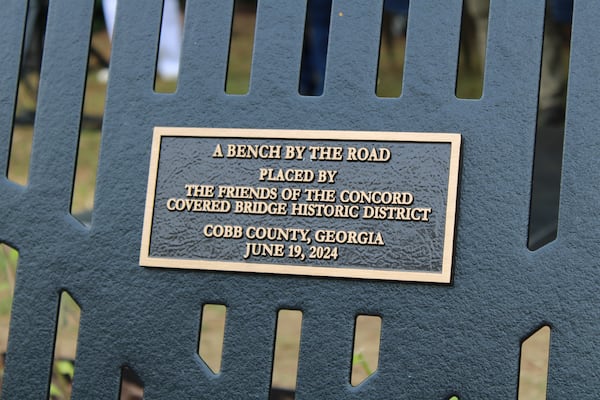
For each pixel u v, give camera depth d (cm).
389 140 266
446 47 267
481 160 260
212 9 284
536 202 467
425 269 258
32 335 284
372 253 262
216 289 272
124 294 278
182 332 273
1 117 296
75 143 289
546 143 529
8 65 298
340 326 262
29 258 286
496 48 263
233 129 277
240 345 269
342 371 261
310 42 666
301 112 274
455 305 256
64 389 354
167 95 284
